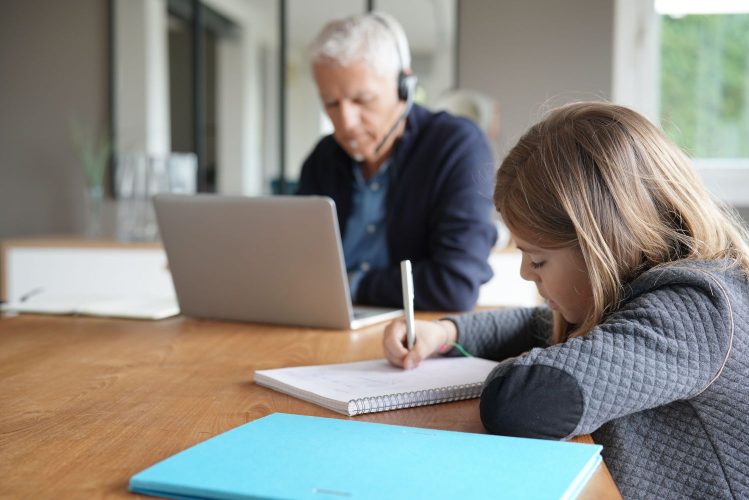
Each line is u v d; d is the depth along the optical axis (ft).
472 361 3.97
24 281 11.14
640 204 3.17
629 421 3.20
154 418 2.98
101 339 4.74
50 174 12.80
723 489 3.01
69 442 2.67
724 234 3.33
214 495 2.08
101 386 3.52
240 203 5.05
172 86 12.30
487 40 11.50
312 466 2.27
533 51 11.41
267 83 12.05
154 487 2.15
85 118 12.65
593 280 3.12
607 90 11.34
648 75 11.40
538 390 2.76
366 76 6.65
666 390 2.77
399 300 5.98
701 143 11.59
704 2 11.42
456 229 6.36
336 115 6.85
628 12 11.27
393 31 6.84
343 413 3.07
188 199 5.25
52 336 4.83
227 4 12.12
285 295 5.14
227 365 4.00
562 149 3.25
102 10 12.52
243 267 5.19
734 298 3.03
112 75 12.45
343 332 5.01
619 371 2.76
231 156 12.17
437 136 6.95
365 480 2.15
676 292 2.95
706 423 3.07
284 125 12.03
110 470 2.38
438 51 11.56
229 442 2.51
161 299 6.17
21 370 3.86
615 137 3.22
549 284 3.36
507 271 9.88
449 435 2.61
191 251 5.35
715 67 11.48
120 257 10.96
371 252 7.32
